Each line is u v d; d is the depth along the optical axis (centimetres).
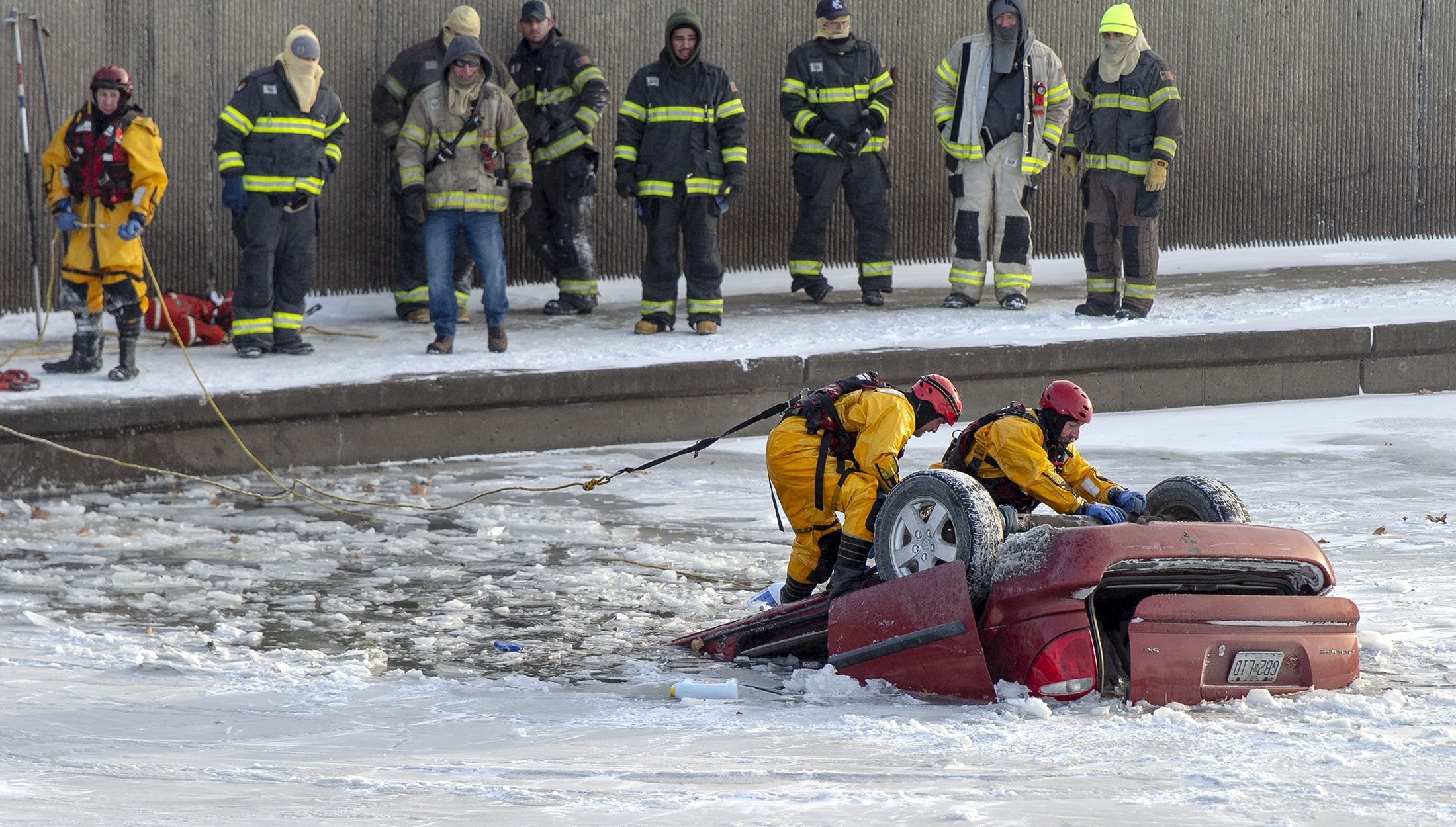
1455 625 1659
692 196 3247
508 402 2842
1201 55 4512
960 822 959
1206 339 3222
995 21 3538
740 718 1376
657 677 1586
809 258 3753
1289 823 940
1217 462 2686
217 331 3231
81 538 2203
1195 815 965
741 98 4072
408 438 2792
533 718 1388
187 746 1273
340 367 2925
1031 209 4406
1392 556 2002
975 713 1373
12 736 1289
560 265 3634
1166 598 1372
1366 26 4662
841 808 1008
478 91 3014
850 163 3662
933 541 1481
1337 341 3291
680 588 1980
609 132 3991
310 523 2353
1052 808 990
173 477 2620
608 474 2705
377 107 3538
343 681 1531
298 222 3048
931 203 4325
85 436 2552
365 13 3728
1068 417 1560
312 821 980
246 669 1574
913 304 3750
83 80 3472
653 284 3297
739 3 4041
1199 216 4588
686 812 1002
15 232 3434
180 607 1869
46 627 1744
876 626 1490
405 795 1070
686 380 2952
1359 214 4766
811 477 1670
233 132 2980
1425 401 3244
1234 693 1393
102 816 988
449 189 3005
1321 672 1419
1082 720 1316
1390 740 1179
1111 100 3400
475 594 1948
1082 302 3772
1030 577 1397
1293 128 4638
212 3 3572
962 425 3088
